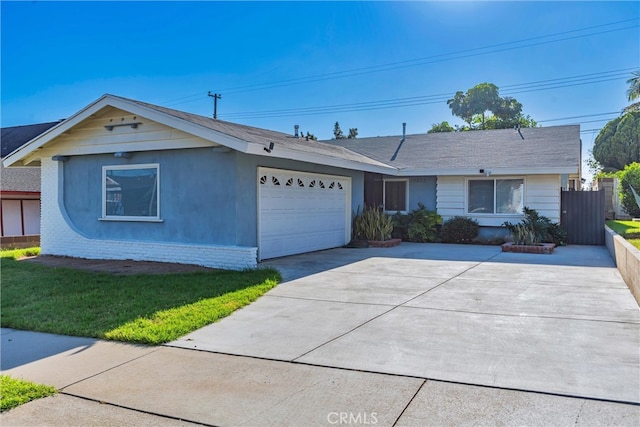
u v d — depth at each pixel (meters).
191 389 3.87
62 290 7.53
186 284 7.86
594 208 14.80
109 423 3.33
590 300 6.83
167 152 10.63
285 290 7.72
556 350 4.65
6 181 17.78
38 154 12.38
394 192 17.14
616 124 36.31
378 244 14.34
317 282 8.39
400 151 18.28
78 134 11.66
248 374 4.17
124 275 8.84
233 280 8.20
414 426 3.18
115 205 11.41
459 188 15.92
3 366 4.45
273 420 3.32
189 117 10.64
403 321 5.79
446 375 4.04
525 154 15.61
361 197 15.91
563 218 15.13
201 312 6.14
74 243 11.80
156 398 3.71
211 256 9.90
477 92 43.78
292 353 4.68
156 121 9.77
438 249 13.70
